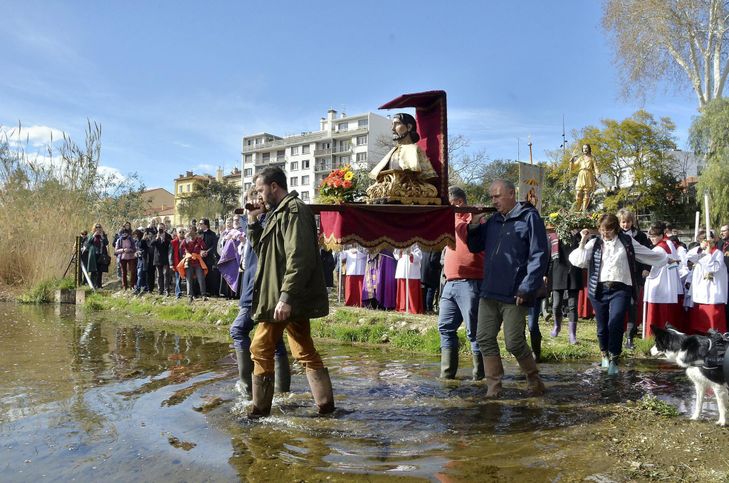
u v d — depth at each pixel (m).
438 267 11.23
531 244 5.23
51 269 17.61
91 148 19.39
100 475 3.54
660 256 6.55
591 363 7.25
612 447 4.04
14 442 4.18
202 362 7.38
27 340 9.40
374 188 5.99
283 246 4.58
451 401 5.34
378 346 8.95
